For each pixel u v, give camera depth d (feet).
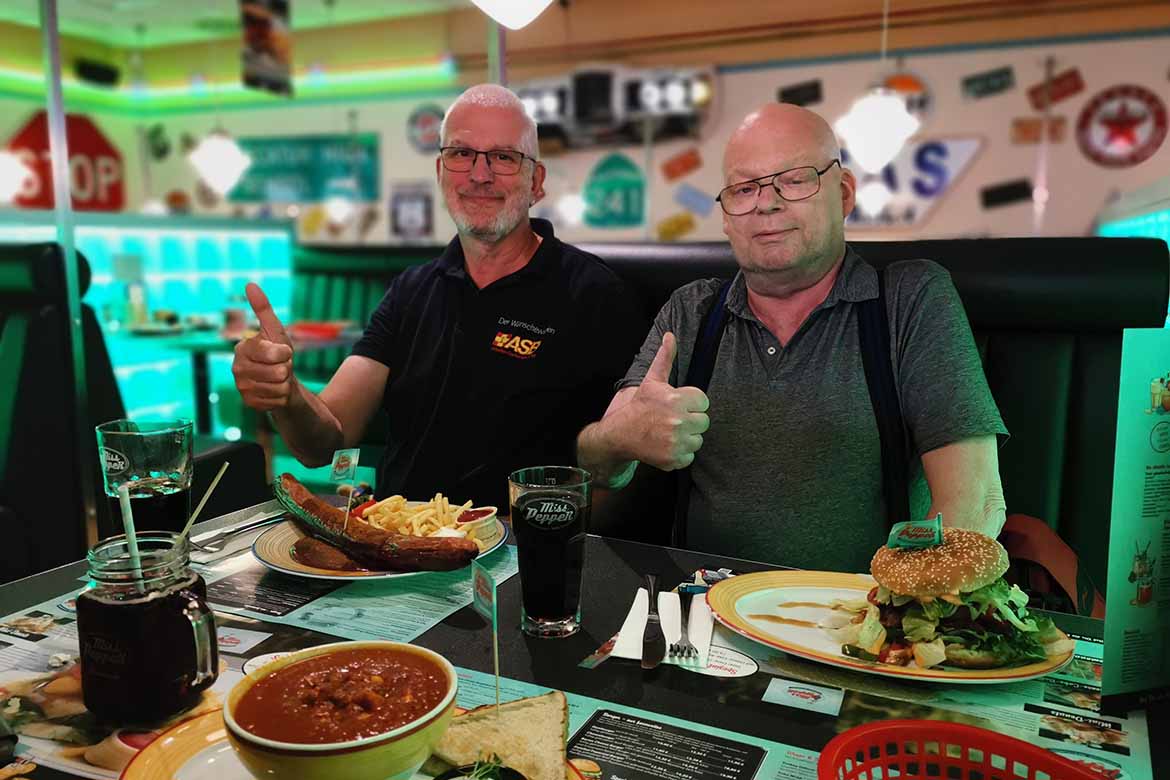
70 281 8.64
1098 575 5.57
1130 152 23.34
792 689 2.72
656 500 6.34
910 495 5.43
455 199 6.52
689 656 2.92
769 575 3.59
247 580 3.62
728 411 5.44
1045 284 5.68
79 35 33.14
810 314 5.32
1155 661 2.56
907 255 6.16
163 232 16.79
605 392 6.50
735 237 5.34
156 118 35.42
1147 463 2.46
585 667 2.86
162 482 3.82
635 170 28.40
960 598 2.78
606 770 2.25
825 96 26.21
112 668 2.42
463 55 30.60
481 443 6.34
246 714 1.96
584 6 28.50
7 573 7.83
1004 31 24.02
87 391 9.09
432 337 6.63
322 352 16.74
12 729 2.41
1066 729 2.48
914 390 5.08
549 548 3.04
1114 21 23.04
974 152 24.76
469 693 2.67
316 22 31.91
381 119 32.12
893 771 2.20
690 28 27.37
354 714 1.97
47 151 32.60
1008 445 5.85
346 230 33.22
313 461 6.15
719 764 2.28
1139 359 2.39
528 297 6.49
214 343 13.99
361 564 3.71
